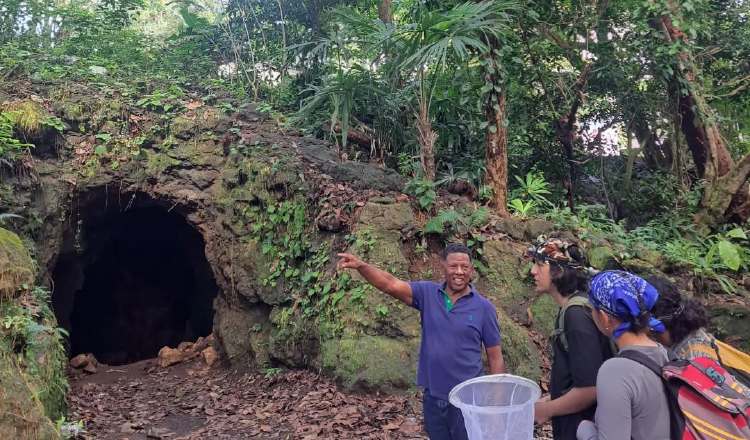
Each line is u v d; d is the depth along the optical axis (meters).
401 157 8.60
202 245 10.67
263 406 6.07
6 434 3.66
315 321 6.79
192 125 8.65
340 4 10.05
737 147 10.79
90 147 8.20
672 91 9.71
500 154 8.15
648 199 10.43
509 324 6.52
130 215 10.33
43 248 7.67
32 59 9.16
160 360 8.42
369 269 3.35
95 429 5.55
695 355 2.38
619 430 2.14
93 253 9.29
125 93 8.78
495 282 7.14
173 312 11.60
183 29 12.34
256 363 7.30
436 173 8.59
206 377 7.59
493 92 8.04
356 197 7.45
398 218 7.15
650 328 2.30
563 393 2.70
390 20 10.18
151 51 10.80
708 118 9.40
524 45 9.52
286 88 10.36
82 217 8.37
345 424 5.23
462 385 2.57
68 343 8.70
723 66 10.70
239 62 10.86
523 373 6.27
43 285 7.57
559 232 7.73
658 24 9.38
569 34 9.72
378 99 8.38
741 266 8.38
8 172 7.42
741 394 2.19
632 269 7.63
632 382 2.18
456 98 8.73
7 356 4.30
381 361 6.12
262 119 8.89
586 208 8.86
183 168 8.46
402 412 5.62
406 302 3.44
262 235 7.83
